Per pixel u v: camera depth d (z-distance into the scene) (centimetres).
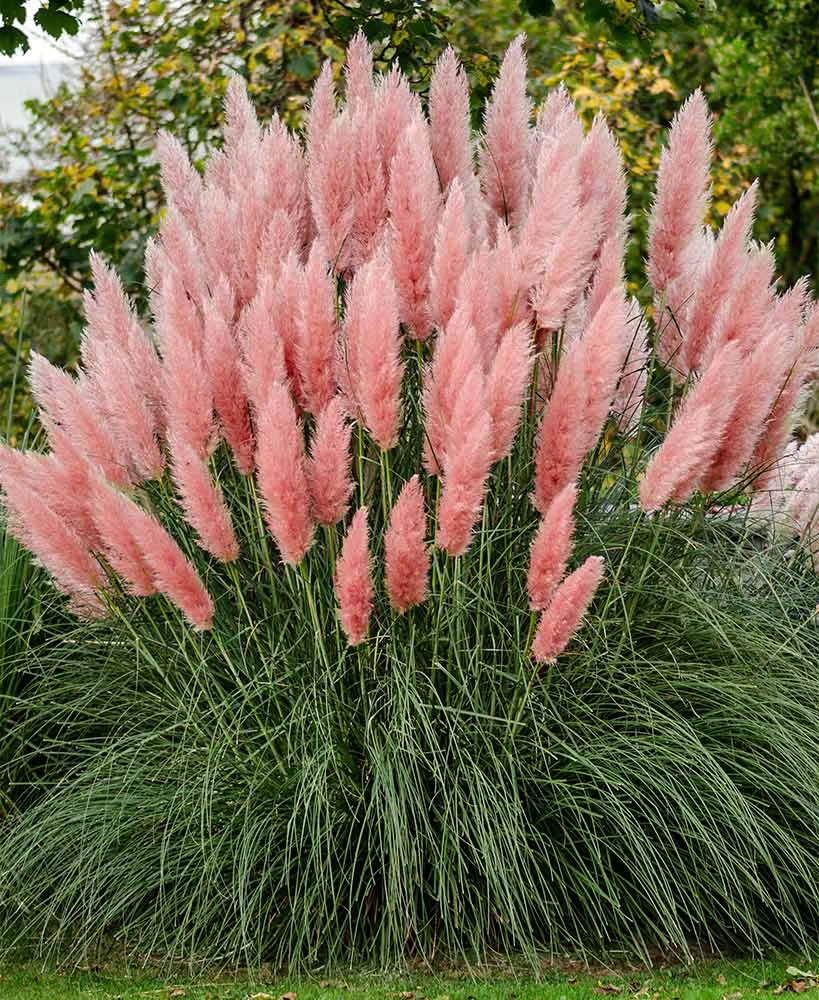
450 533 269
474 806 263
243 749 287
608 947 280
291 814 278
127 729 307
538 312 294
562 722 278
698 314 322
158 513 316
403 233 294
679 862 275
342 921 281
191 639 285
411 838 274
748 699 288
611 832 279
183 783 278
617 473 321
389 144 319
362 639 270
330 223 312
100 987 264
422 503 267
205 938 282
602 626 292
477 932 269
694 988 254
